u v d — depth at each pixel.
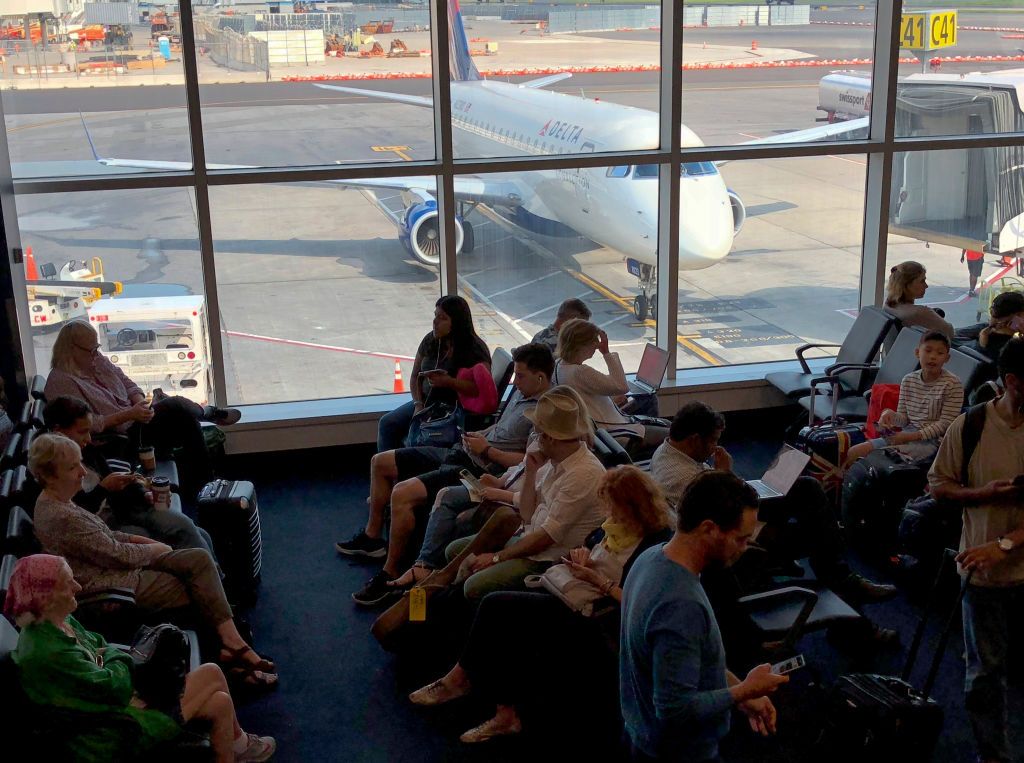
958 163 7.30
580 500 3.88
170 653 3.32
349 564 5.41
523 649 3.75
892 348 6.17
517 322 7.05
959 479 3.55
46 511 3.83
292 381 6.84
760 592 4.07
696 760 2.57
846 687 3.66
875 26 6.98
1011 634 3.68
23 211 6.14
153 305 6.48
